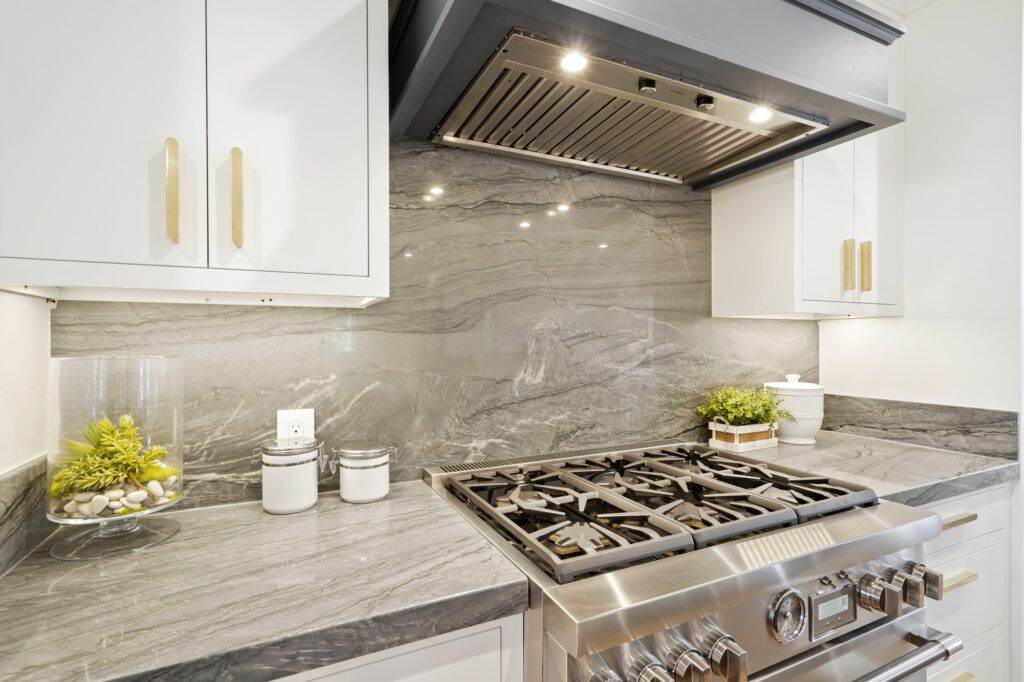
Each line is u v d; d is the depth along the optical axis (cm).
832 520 104
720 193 181
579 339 158
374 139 99
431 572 80
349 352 127
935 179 178
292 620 66
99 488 84
